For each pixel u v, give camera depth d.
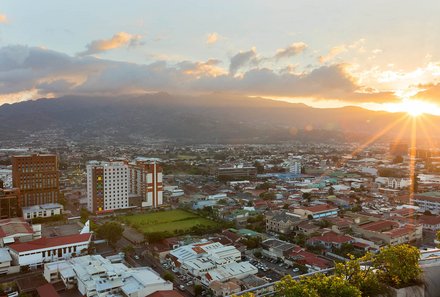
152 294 108.31
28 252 139.12
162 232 175.62
